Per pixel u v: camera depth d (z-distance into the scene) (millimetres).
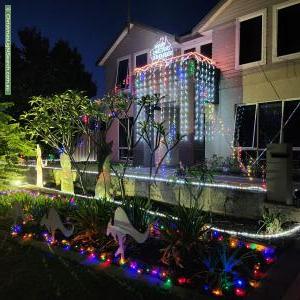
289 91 12148
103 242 5902
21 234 6883
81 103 9695
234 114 13484
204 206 8242
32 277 4852
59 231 6859
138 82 15562
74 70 26484
